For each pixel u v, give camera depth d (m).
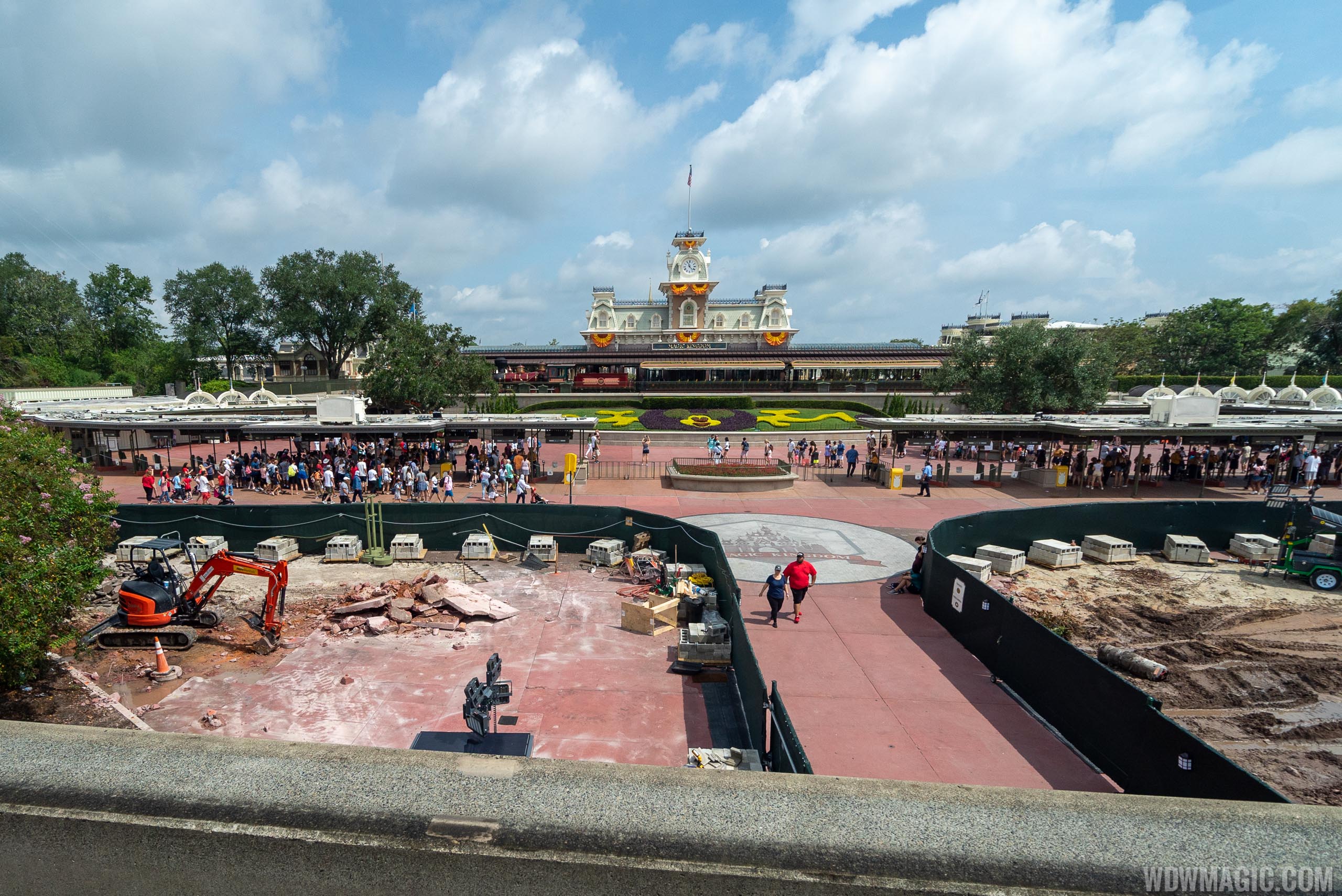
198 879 2.50
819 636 14.69
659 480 34.69
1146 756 8.70
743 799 2.50
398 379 45.16
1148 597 17.42
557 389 67.88
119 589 15.49
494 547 20.12
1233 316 74.56
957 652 13.89
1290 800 9.27
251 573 13.67
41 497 11.51
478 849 2.31
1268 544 20.42
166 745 2.78
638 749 10.12
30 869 2.61
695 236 85.19
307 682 12.11
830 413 58.97
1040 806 2.47
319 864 2.40
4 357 54.38
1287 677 12.92
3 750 2.77
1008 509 20.56
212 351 65.69
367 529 19.98
